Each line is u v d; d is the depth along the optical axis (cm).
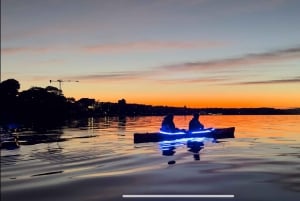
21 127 7625
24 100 15700
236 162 1980
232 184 1406
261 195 1234
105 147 2858
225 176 1570
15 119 13462
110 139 3725
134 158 2181
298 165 1858
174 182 1455
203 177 1551
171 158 2166
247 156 2231
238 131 4984
